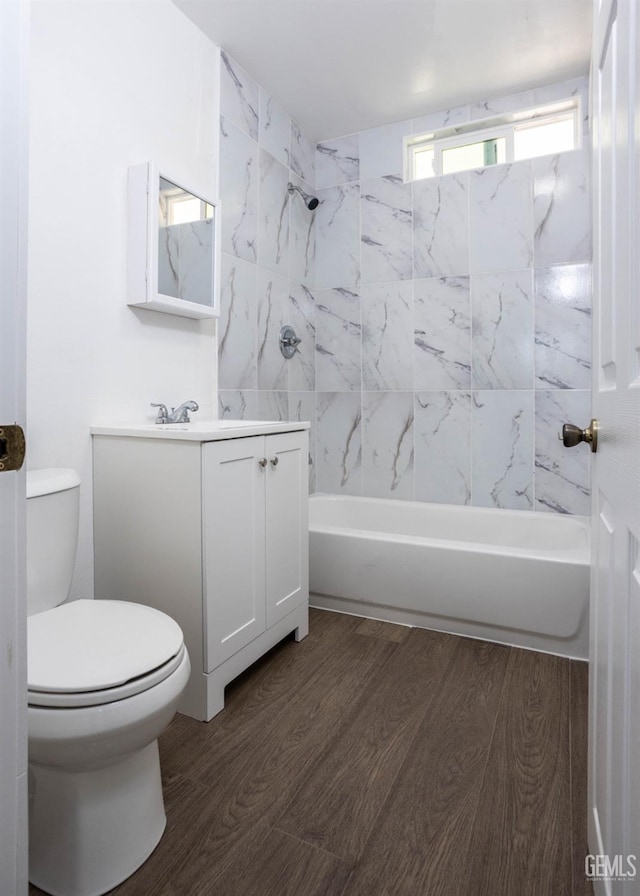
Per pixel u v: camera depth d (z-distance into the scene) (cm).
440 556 206
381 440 297
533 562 190
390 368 293
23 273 56
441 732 144
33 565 128
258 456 173
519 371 263
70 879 97
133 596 162
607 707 82
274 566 183
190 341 214
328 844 108
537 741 140
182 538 151
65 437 161
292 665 182
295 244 289
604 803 84
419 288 283
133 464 160
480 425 272
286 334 279
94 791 98
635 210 64
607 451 84
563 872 101
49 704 91
